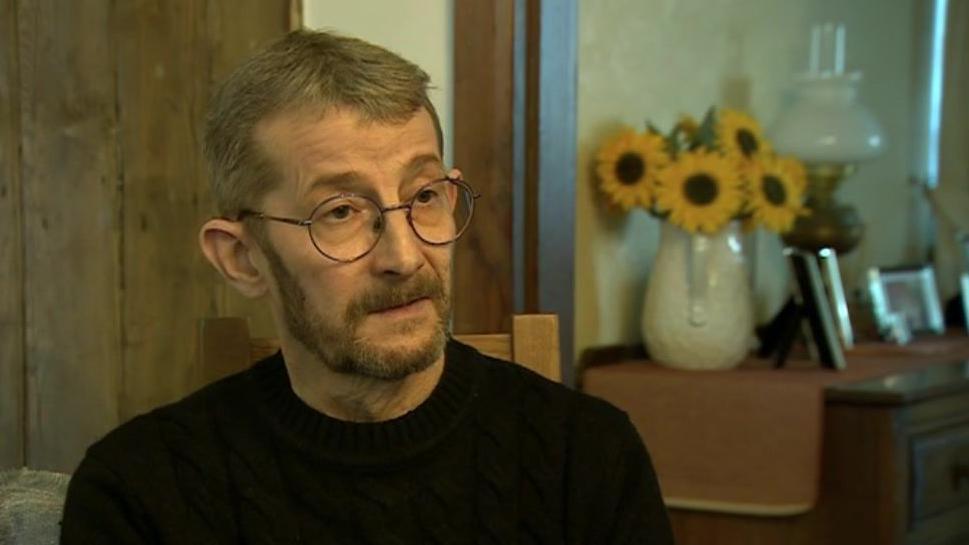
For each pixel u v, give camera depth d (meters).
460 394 1.58
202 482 1.54
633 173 3.28
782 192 3.29
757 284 4.09
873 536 2.94
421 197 1.42
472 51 2.66
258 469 1.54
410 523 1.52
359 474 1.52
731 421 3.05
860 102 4.70
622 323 3.60
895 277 4.22
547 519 1.58
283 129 1.41
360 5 2.75
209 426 1.59
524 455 1.60
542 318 1.95
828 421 3.00
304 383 1.54
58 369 2.39
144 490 1.53
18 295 2.33
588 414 1.65
